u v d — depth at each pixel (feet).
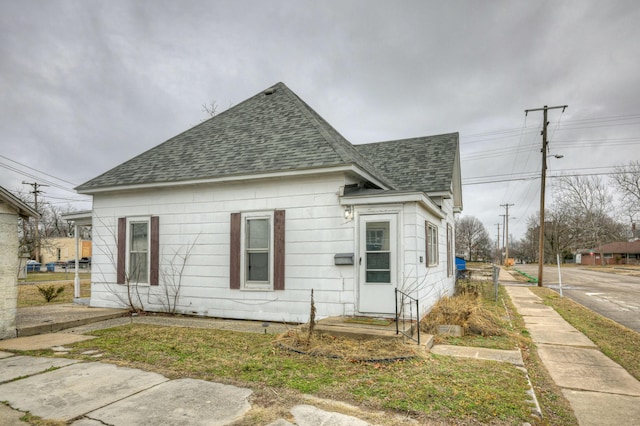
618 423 12.38
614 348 22.98
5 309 23.17
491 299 47.26
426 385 14.39
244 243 29.78
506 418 11.69
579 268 165.99
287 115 35.88
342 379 15.11
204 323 28.02
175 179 31.19
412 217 25.32
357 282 26.32
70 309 33.91
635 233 231.91
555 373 18.11
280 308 28.22
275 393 13.67
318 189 27.76
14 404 12.85
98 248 35.70
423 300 27.40
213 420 11.51
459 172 51.93
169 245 32.53
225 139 35.45
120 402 12.96
